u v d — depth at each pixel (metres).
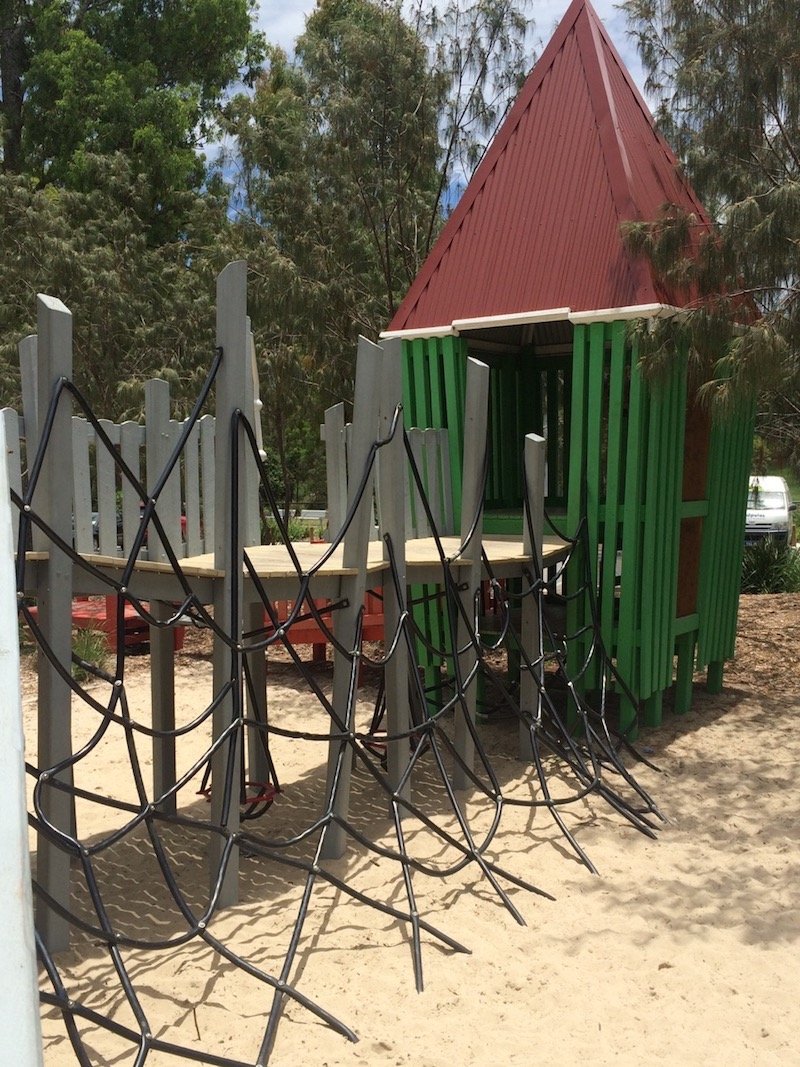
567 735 6.22
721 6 7.74
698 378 7.46
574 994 3.84
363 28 13.85
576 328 7.09
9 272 16.47
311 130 13.86
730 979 3.97
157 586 4.45
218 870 4.12
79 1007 2.97
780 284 7.09
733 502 8.46
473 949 4.21
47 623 3.89
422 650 7.80
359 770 6.83
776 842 5.45
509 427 9.20
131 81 24.92
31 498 3.62
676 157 8.07
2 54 26.03
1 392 15.73
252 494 5.96
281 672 9.79
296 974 3.95
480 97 13.95
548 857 5.24
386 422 5.27
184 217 24.48
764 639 10.75
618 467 7.07
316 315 13.10
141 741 7.53
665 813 5.92
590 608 7.07
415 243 14.23
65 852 3.79
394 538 5.38
